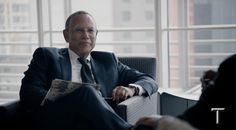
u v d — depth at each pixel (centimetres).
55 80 215
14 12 466
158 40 333
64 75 237
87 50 244
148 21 738
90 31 245
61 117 205
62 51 249
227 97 146
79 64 245
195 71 412
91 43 246
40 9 363
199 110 152
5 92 454
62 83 213
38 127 208
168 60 355
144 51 469
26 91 223
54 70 235
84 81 241
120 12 793
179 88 388
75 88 211
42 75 232
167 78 353
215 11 422
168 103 276
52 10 382
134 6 756
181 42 396
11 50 461
